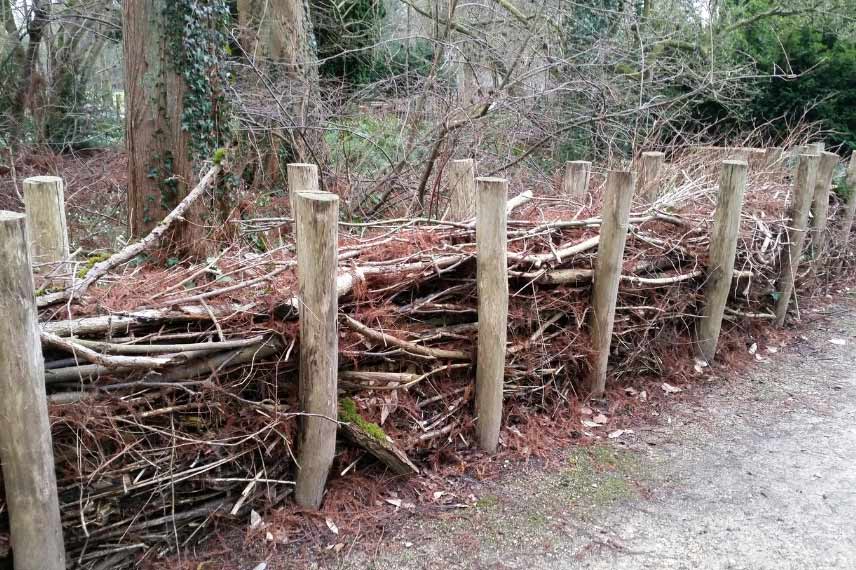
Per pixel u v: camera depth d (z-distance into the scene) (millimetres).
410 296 3072
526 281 3377
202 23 4645
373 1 9695
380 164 5883
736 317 4695
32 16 9695
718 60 8641
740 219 4473
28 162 8438
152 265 4195
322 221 2289
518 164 5941
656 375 4066
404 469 2818
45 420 1915
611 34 7602
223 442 2369
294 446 2566
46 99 9820
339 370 2752
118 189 6988
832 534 2613
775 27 9914
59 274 2562
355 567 2391
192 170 4707
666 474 3049
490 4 7730
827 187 5395
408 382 2910
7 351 1798
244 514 2514
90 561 2209
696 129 9289
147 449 2252
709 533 2617
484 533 2598
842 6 9406
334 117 5809
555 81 6504
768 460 3184
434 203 4949
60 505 2107
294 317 2529
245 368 2449
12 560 1988
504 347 3014
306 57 7453
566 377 3607
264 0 7168
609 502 2822
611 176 3387
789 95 9602
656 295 4027
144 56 4574
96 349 2164
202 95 4688
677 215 4312
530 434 3299
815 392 3975
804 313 5445
